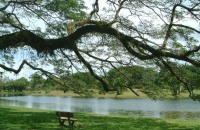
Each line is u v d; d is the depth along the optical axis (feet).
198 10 33.73
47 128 55.31
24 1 48.44
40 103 186.39
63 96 316.60
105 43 43.19
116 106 159.53
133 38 31.99
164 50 32.76
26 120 67.31
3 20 46.03
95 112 119.75
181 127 63.52
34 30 44.27
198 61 33.27
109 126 62.13
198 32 32.53
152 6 36.47
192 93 37.42
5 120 66.18
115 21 32.60
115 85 41.34
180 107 149.18
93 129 56.75
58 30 49.29
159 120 77.61
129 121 73.51
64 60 49.03
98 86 52.01
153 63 42.55
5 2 49.19
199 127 63.87
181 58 31.89
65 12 51.75
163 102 183.93
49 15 51.31
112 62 43.24
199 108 142.10
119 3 35.91
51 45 31.83
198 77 36.94
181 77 37.24
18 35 30.99
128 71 45.34
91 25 31.68
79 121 69.72
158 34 37.19
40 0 49.11
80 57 35.12
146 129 59.36
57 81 52.80
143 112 122.52
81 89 52.60
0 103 167.32
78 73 50.11
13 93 354.33
